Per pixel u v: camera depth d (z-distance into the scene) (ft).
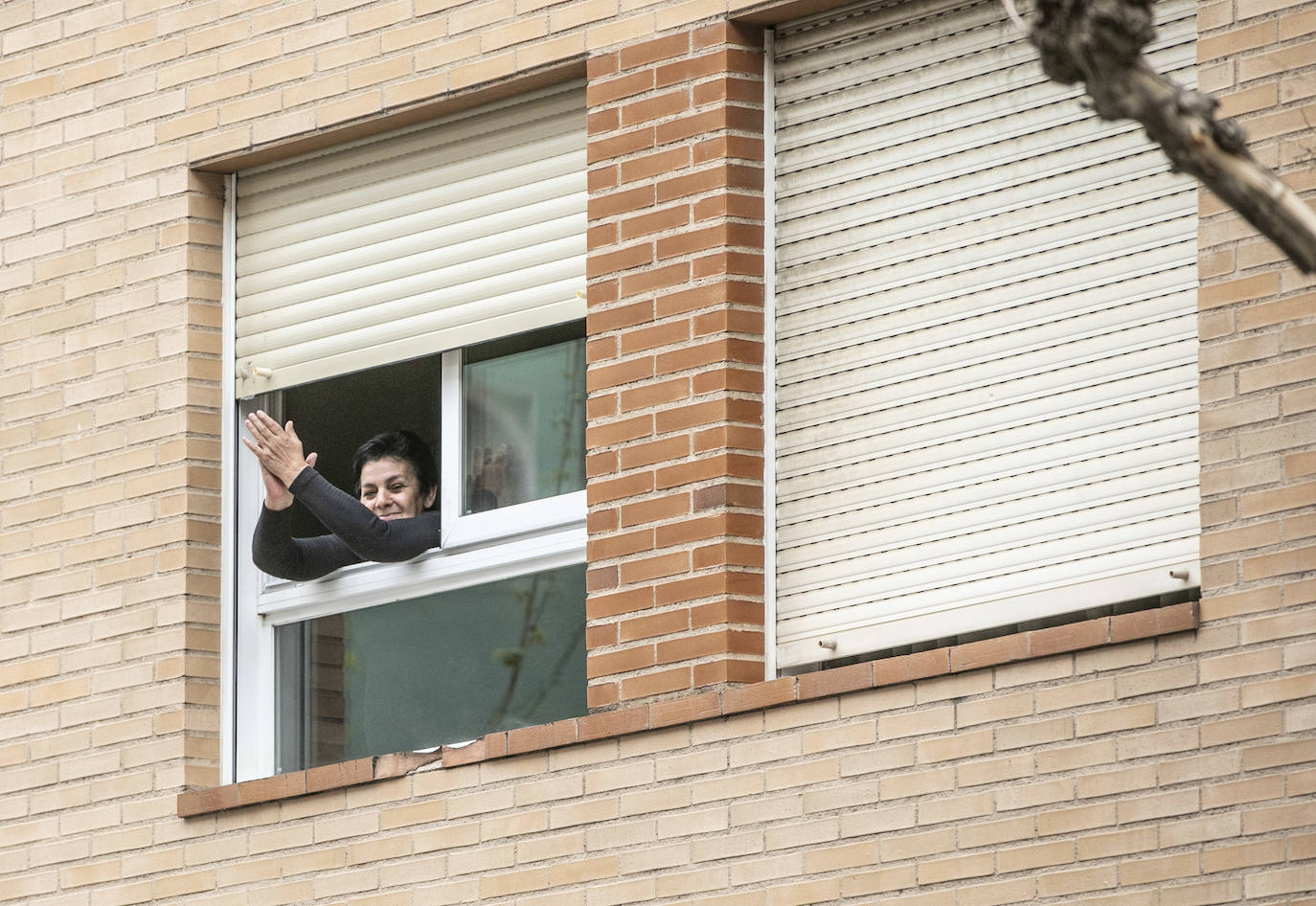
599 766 79.20
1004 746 71.15
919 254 77.77
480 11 86.94
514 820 80.59
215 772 90.53
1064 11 46.83
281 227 92.58
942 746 72.23
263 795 86.48
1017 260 75.87
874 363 78.07
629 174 82.48
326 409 91.20
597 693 80.02
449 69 87.35
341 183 91.20
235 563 91.97
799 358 79.56
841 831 73.67
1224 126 46.68
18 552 95.66
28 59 98.99
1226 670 67.82
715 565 78.28
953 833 71.56
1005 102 76.79
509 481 86.02
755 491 79.10
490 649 85.56
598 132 83.41
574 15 84.64
